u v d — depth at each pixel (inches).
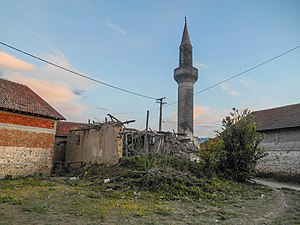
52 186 444.8
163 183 426.3
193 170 605.0
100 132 724.0
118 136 653.3
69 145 869.2
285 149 805.9
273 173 828.0
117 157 638.5
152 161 608.4
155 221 247.4
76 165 792.3
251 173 610.5
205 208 321.4
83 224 228.1
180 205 332.5
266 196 445.4
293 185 679.7
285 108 950.4
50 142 644.1
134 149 756.6
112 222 237.6
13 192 372.5
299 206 361.7
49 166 636.1
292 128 795.4
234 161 625.3
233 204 360.2
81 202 315.3
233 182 572.1
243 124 660.7
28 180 517.7
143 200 348.8
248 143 634.2
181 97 1482.5
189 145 919.0
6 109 553.9
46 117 639.1
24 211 264.1
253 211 319.0
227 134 658.8
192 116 1456.7
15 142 570.3
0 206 282.7
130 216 261.3
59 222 231.1
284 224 260.4
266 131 885.2
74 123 1168.8
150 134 792.9
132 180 445.7
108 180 477.1
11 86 690.2
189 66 1504.7
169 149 820.6
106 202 318.3
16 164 567.2
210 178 555.5
